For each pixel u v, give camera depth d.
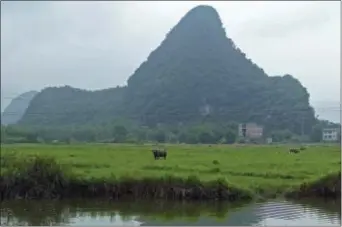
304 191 29.92
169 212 25.77
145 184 29.73
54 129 122.25
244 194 29.41
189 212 25.62
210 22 181.00
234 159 45.88
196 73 152.12
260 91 140.75
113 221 23.50
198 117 136.12
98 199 29.94
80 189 30.45
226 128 111.44
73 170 32.88
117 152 55.69
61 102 166.50
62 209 26.88
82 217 24.59
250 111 131.00
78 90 173.38
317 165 39.22
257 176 34.69
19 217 24.78
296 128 111.81
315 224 22.22
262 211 25.48
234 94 143.12
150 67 172.38
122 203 28.56
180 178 29.72
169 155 51.16
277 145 85.00
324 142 91.94
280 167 38.53
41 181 30.64
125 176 30.41
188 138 108.88
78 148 65.31
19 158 33.50
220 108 137.75
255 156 50.28
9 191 30.47
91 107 161.88
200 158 46.94
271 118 121.69
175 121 137.88
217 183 29.45
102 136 119.81
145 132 117.94
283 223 22.53
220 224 22.52
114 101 165.00
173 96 146.00
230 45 173.38
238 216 24.41
